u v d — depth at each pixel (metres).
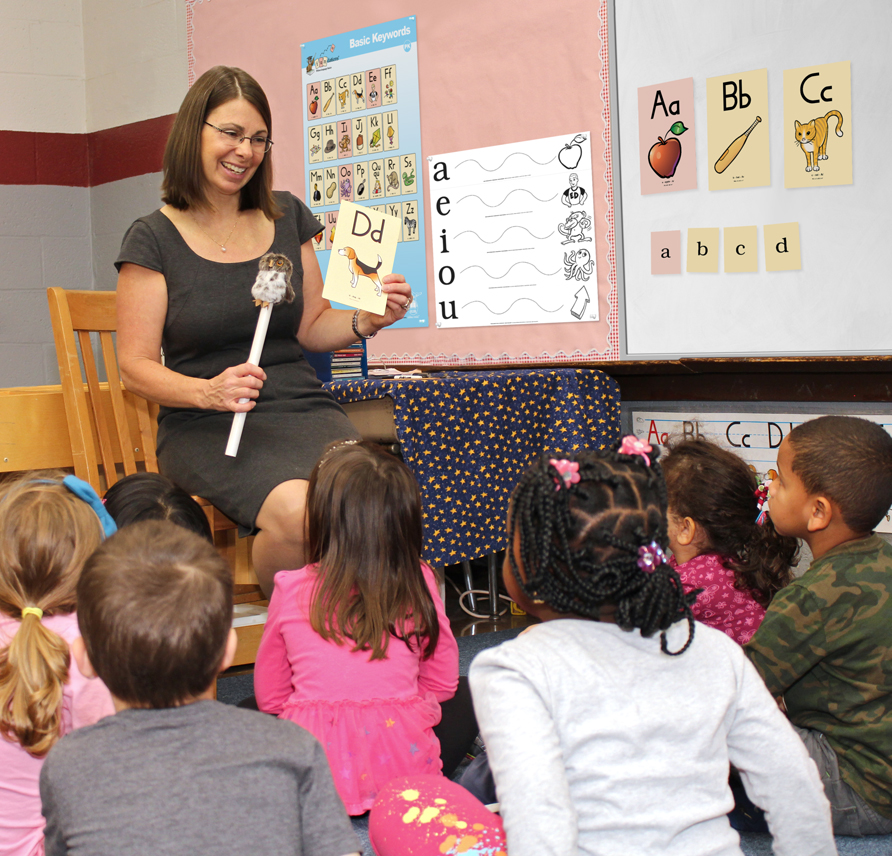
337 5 3.22
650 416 2.66
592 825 0.94
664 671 0.98
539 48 2.75
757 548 1.65
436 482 2.19
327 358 2.36
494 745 0.94
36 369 4.25
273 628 1.47
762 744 1.02
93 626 0.90
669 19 2.50
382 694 1.41
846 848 1.37
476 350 2.98
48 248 4.25
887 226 2.23
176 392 1.78
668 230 2.56
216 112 1.85
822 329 2.35
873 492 1.39
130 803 0.84
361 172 3.22
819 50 2.28
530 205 2.82
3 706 1.09
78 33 4.25
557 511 0.97
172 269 1.88
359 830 1.42
